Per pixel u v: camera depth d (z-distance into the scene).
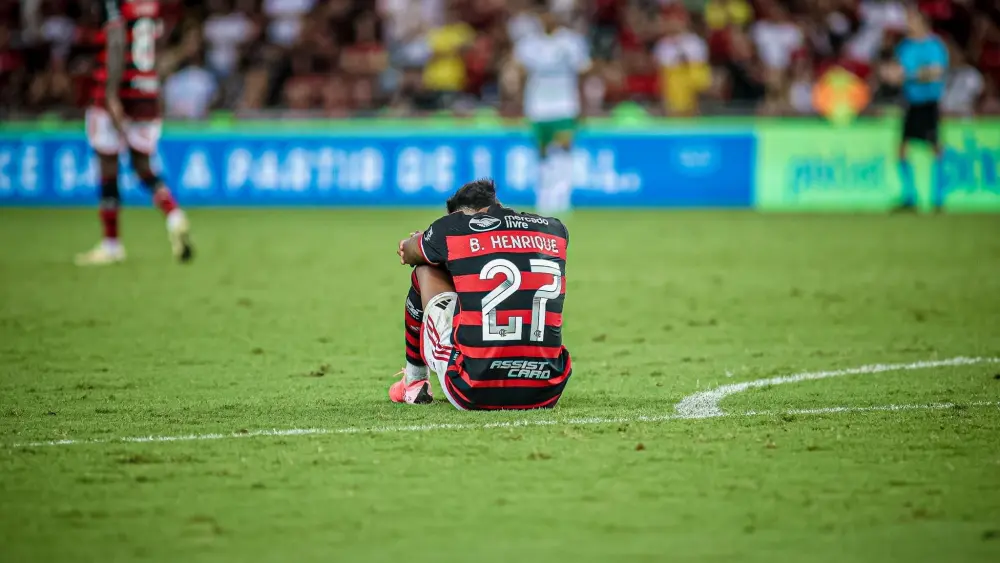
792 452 17.42
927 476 16.19
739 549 13.45
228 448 17.78
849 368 24.91
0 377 24.20
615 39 78.69
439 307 20.14
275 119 70.56
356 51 77.06
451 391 20.12
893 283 38.41
